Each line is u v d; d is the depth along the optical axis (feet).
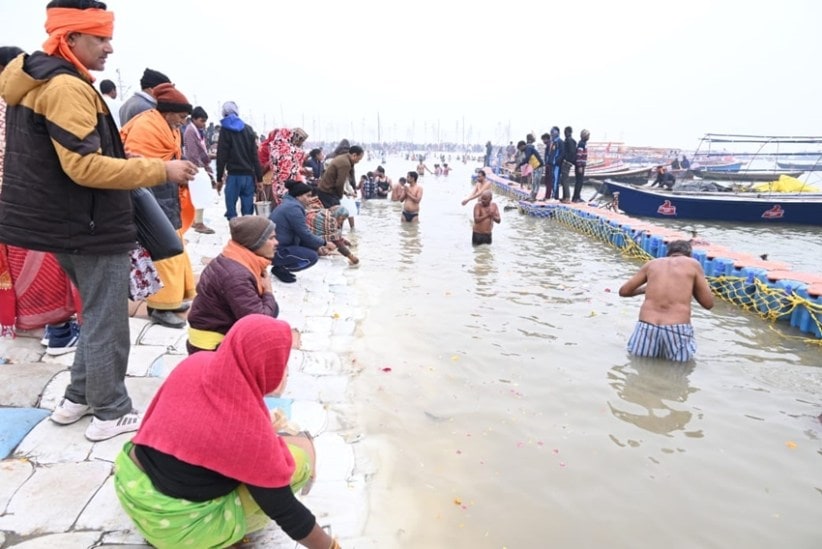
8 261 12.41
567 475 11.73
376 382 15.43
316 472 10.98
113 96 23.63
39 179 8.84
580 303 23.75
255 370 7.22
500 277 27.81
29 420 10.80
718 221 54.85
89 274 9.78
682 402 15.24
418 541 9.49
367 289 24.52
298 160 30.89
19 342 13.44
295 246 23.15
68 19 8.71
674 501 11.02
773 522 10.49
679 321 17.66
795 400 15.52
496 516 10.33
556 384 16.01
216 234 28.78
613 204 53.36
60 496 9.04
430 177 118.62
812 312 20.63
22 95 8.61
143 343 14.76
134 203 11.73
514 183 76.95
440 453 12.26
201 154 29.96
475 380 15.99
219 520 7.48
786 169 62.54
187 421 7.15
